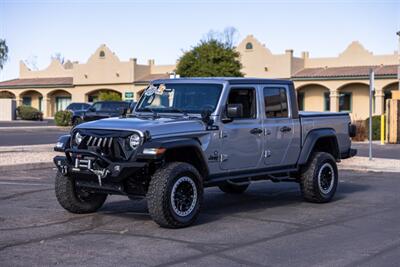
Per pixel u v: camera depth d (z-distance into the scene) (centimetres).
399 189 1403
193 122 956
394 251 800
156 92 1059
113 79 6084
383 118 2850
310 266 727
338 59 5128
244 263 737
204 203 1184
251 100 1059
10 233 887
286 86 1125
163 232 897
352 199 1242
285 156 1114
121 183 913
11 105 5641
